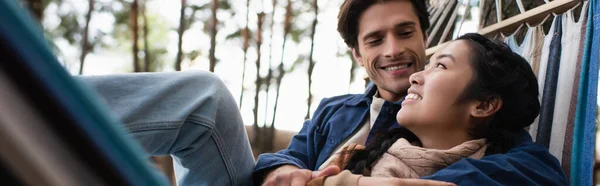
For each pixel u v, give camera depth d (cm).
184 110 112
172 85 113
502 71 120
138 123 109
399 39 150
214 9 383
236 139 123
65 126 38
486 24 189
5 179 37
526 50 157
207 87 117
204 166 122
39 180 37
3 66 35
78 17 511
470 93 119
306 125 159
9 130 35
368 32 151
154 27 605
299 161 138
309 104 406
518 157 114
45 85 37
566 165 133
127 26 544
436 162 115
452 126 121
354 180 107
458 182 107
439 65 124
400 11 150
